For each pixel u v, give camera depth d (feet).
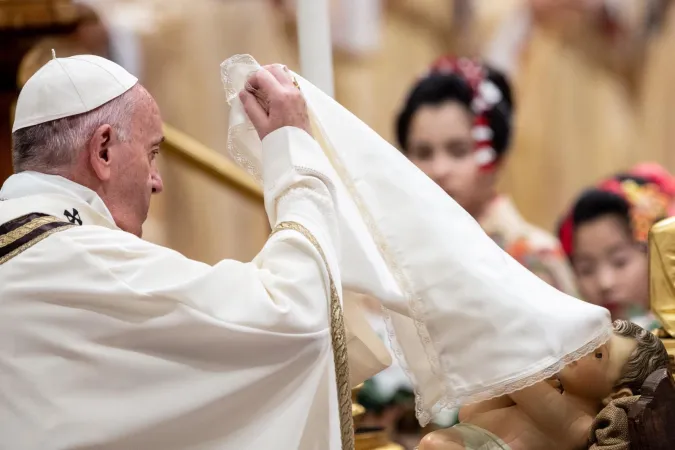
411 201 21.13
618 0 73.56
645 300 37.42
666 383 20.10
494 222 39.34
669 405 19.94
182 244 60.80
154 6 58.49
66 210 21.18
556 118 73.56
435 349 20.70
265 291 19.93
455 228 20.98
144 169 22.11
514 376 19.98
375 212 21.24
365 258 21.04
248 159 22.57
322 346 20.08
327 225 20.85
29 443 19.24
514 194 73.20
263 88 21.48
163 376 19.63
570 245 38.50
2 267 20.12
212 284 19.85
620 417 19.93
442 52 69.92
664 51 74.59
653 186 38.06
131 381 19.58
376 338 22.85
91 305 19.75
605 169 74.18
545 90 73.05
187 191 60.64
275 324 19.63
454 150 38.01
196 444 19.88
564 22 73.15
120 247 20.20
